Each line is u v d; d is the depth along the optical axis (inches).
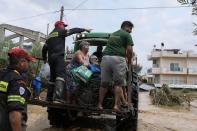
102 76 287.1
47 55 310.2
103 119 397.4
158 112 622.5
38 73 334.0
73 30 299.9
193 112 675.4
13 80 138.9
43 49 309.0
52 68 299.1
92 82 302.5
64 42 302.5
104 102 306.0
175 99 855.1
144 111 619.2
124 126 325.7
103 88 287.0
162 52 2795.3
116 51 283.3
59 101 287.3
